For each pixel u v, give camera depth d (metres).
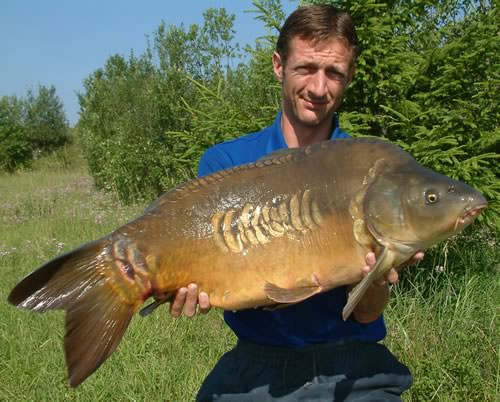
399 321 4.89
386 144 2.55
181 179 13.15
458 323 4.84
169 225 2.44
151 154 14.32
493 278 6.08
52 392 4.39
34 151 39.16
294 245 2.43
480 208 2.40
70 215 11.80
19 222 11.99
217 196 2.48
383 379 2.92
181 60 14.64
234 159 2.99
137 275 2.39
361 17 6.33
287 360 2.87
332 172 2.49
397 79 6.22
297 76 2.87
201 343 5.23
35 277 2.29
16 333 5.39
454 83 6.21
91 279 2.36
